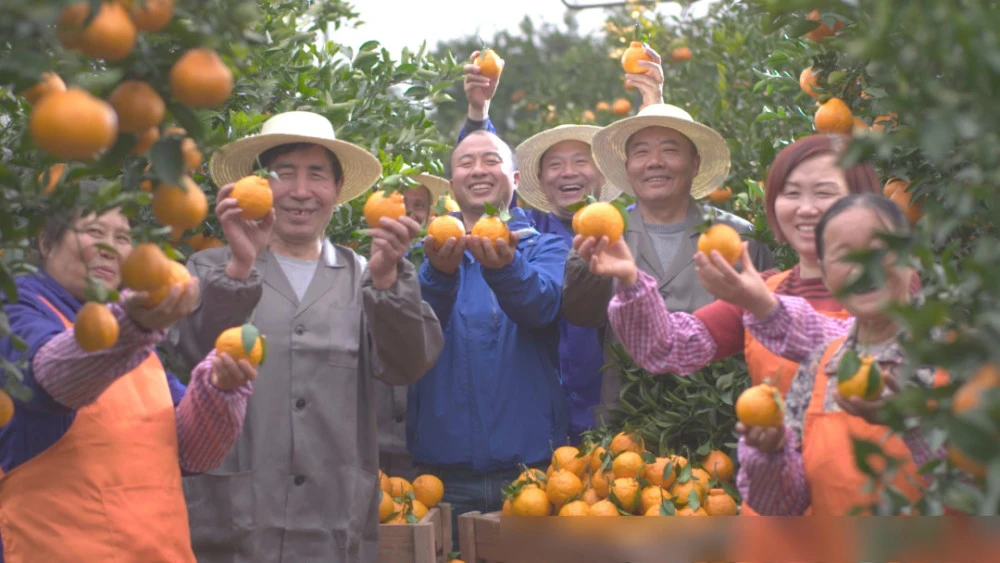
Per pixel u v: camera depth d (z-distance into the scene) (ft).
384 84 14.71
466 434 12.63
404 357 10.46
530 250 13.83
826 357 7.73
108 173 6.03
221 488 9.98
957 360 4.30
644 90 15.26
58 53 5.38
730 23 21.99
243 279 9.78
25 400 6.05
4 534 7.80
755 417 7.44
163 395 8.59
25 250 6.03
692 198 13.12
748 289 7.88
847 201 7.27
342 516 10.18
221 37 5.60
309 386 10.30
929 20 4.29
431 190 15.10
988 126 4.26
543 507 11.59
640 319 8.68
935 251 8.13
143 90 5.39
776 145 14.75
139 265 6.05
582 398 13.78
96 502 7.79
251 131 11.70
